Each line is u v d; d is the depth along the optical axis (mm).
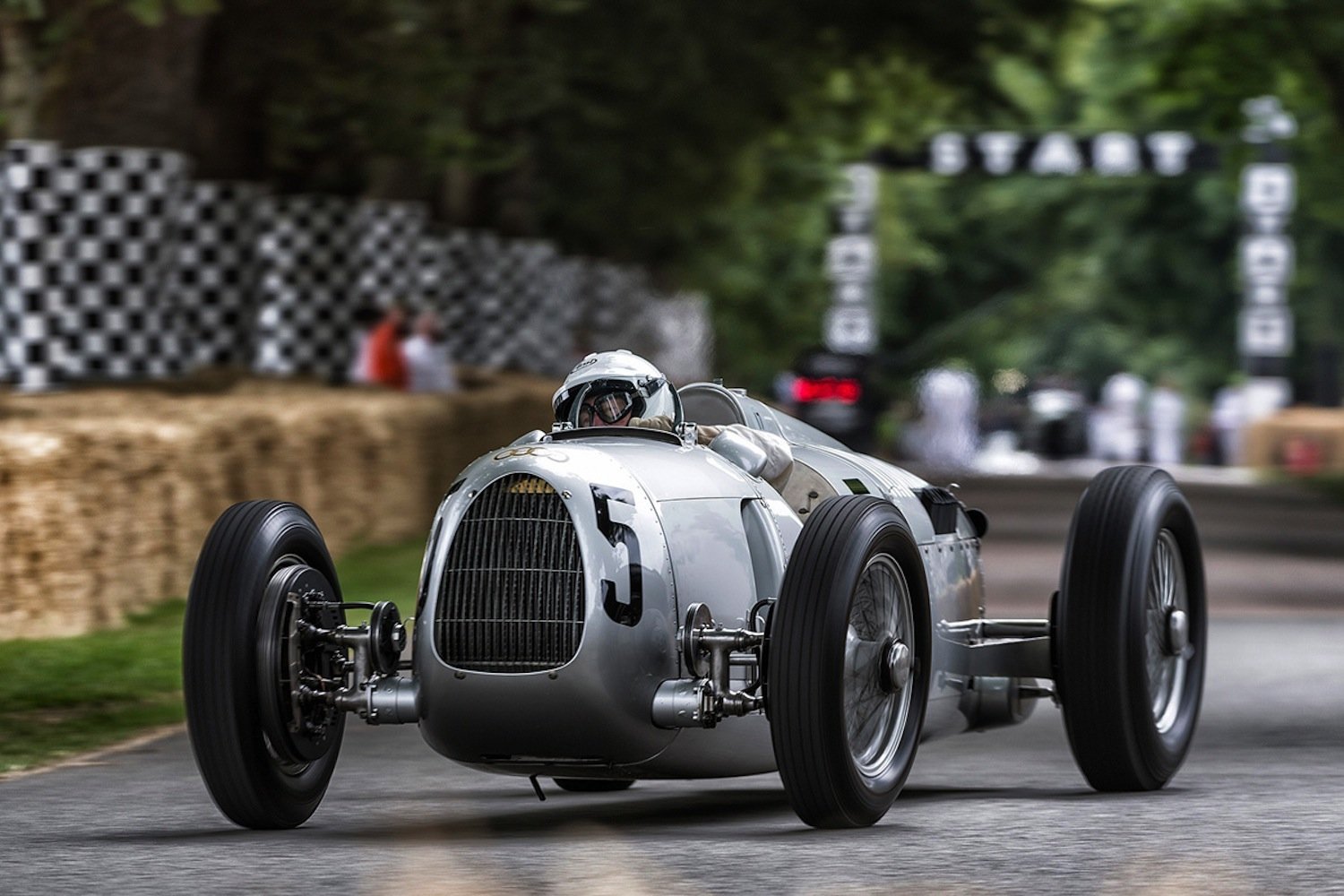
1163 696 18984
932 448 131625
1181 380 153375
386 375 49562
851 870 14320
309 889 13867
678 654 15781
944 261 171125
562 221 87625
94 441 29750
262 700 15844
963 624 19234
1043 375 181125
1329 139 77500
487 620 15695
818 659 15266
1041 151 115562
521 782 20031
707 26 64688
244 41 48125
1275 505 75438
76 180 40812
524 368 70500
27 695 25000
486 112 52188
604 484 15828
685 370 122938
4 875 14547
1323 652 31672
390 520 43156
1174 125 117625
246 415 35562
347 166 57500
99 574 30156
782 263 132500
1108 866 14391
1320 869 14234
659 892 13602
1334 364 128000
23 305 40594
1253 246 115875
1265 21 67062
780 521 17078
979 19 69375
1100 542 18047
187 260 47125
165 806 18188
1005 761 21375
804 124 76250
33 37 39344
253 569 15914
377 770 20844
